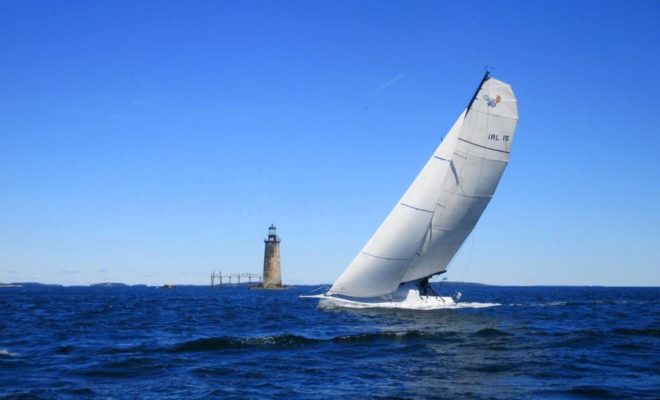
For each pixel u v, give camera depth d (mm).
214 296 112688
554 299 90562
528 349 22750
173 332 30703
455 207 42062
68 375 17656
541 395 15008
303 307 57375
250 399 14641
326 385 16188
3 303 75812
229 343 23641
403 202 41250
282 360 20078
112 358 20594
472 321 35250
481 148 40844
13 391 15484
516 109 40438
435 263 43812
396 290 44000
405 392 15367
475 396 14906
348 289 43344
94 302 80875
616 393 15211
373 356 20969
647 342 24812
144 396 14992
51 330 32406
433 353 21656
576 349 22750
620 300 85562
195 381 16719
